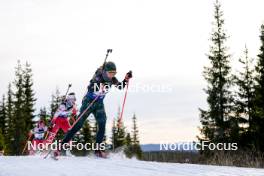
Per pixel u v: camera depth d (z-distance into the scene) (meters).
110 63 7.06
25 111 43.97
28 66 45.56
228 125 29.66
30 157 6.70
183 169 5.34
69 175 4.68
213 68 31.88
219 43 32.34
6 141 42.41
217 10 32.94
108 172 4.93
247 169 5.59
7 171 4.86
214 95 30.94
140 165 5.56
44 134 13.95
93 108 7.09
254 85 27.80
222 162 12.48
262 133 26.45
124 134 45.56
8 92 47.88
